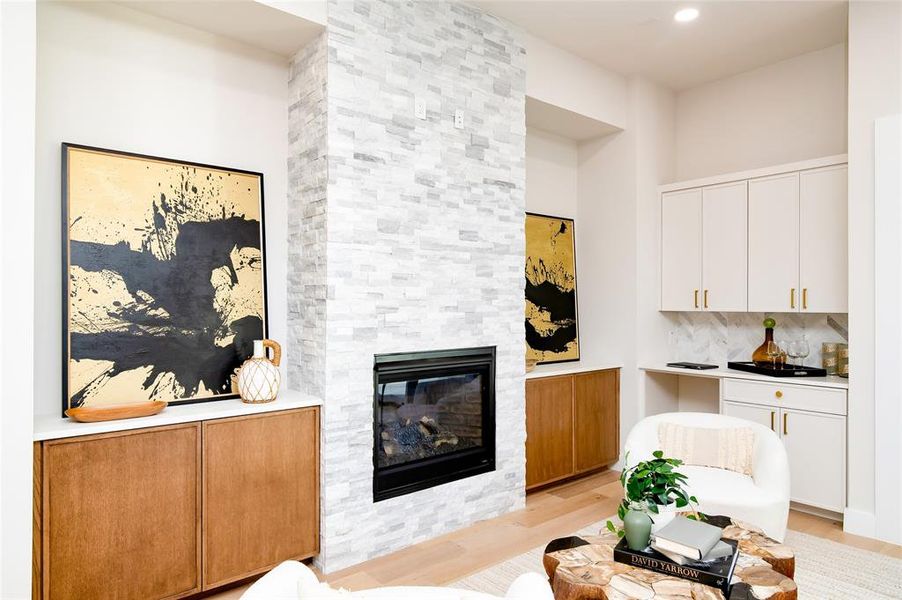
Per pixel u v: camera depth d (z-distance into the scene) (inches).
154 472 89.7
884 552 116.1
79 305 95.4
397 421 122.5
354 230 111.3
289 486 104.3
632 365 174.9
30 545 76.9
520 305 144.4
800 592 99.3
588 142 189.0
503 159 139.9
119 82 102.4
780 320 165.0
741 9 135.0
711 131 182.1
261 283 116.8
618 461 177.3
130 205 101.3
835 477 133.0
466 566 109.7
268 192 120.0
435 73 125.3
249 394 103.2
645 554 73.5
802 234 147.9
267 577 48.0
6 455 75.8
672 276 178.1
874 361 124.1
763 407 146.9
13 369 76.5
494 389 137.4
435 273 125.2
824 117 157.2
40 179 94.6
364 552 112.3
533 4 132.6
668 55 161.8
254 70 118.5
